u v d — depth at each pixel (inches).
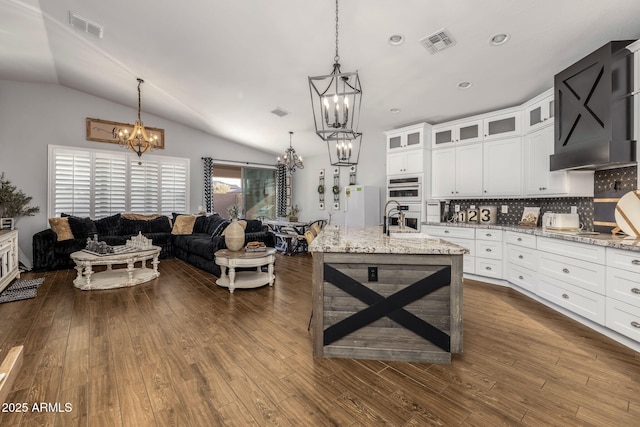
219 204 318.0
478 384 70.9
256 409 62.3
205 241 187.9
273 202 331.0
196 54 144.2
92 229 204.2
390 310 81.8
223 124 244.8
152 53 149.6
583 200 132.3
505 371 76.3
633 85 96.0
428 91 150.5
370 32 109.7
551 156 121.4
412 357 81.3
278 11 106.0
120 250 164.2
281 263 211.0
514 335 96.9
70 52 160.1
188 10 113.3
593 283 99.0
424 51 118.0
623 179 111.7
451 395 66.9
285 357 83.5
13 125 194.9
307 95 171.5
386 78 140.9
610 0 85.0
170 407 62.7
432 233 180.1
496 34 104.2
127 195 237.1
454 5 93.0
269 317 112.4
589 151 102.8
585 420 58.7
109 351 85.9
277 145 286.5
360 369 77.6
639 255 84.0
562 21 95.2
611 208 116.8
